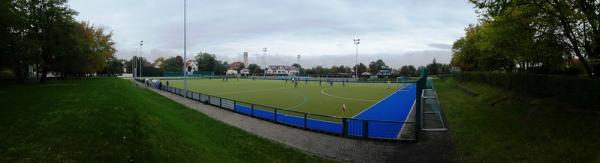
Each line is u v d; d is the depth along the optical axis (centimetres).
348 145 1406
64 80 4900
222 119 2025
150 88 4872
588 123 1269
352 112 2562
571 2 1532
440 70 13175
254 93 4372
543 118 1510
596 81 1460
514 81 2548
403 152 1294
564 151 1066
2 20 2345
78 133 980
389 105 2997
